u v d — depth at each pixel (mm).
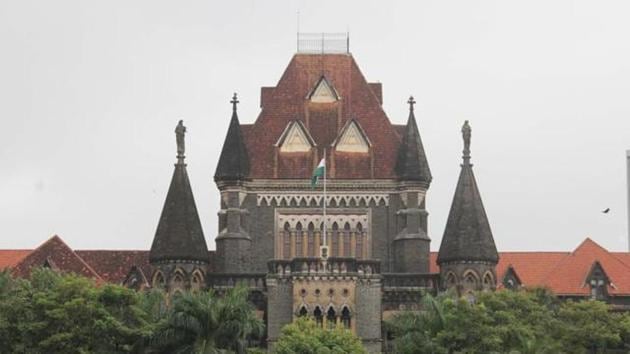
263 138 170625
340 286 155625
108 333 131000
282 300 156125
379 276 156750
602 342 150125
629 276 174250
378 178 168875
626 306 172500
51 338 130500
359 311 156250
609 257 176125
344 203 169000
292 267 156500
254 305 160625
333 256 166875
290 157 169750
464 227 162125
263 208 168875
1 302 133875
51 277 141375
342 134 170625
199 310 124438
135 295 135125
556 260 179125
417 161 168125
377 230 168250
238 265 166500
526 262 179000
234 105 170125
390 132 171250
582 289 172625
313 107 171875
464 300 137000
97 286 144500
